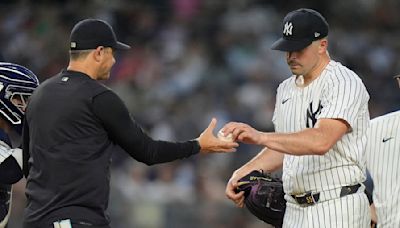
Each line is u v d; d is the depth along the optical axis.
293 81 22.31
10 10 62.00
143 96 56.00
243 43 59.69
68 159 19.61
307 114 21.55
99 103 19.75
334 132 20.62
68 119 19.72
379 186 22.70
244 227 46.03
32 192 19.95
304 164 21.77
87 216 19.58
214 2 62.47
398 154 22.48
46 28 60.69
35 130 20.06
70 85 19.98
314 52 21.27
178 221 46.50
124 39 60.19
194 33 60.81
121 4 61.56
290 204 22.36
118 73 57.81
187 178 47.97
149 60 58.56
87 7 61.28
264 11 62.28
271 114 53.97
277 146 20.55
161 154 20.38
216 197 47.19
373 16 62.97
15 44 60.06
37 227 19.66
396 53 59.94
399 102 56.28
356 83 21.19
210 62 58.75
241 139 20.80
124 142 20.03
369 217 22.05
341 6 63.31
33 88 21.84
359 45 59.97
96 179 19.72
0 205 21.55
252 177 23.59
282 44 21.19
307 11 21.38
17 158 21.38
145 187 47.72
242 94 55.66
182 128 52.88
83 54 20.16
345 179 21.52
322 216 21.59
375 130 22.77
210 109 54.38
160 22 61.22
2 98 21.42
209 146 20.91
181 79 57.09
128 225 46.81
